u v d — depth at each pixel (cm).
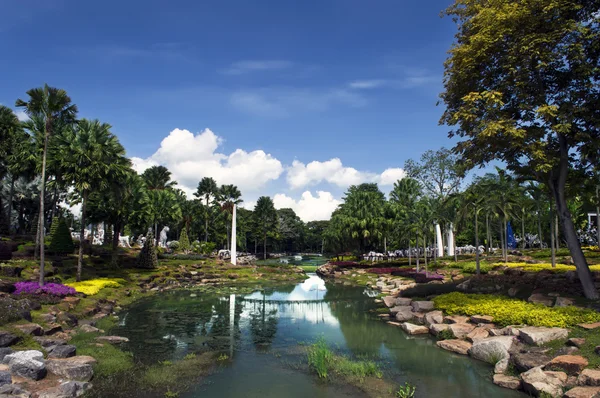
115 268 3722
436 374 1151
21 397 844
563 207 1683
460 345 1398
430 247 6166
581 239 4369
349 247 5791
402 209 5228
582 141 1638
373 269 4553
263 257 9244
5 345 1152
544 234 5631
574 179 1850
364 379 1116
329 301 2747
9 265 2442
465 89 1908
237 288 3591
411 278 3488
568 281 1859
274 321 2020
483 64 1820
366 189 8675
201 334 1711
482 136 1625
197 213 7194
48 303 1853
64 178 2698
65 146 2755
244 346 1503
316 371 1190
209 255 5934
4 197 4691
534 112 1658
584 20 1653
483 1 1822
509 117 1722
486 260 3847
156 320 2031
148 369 1193
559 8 1558
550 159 1595
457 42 2008
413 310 2025
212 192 7500
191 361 1288
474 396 980
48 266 2861
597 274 1841
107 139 2980
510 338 1260
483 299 1794
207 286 3728
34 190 4825
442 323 1702
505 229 3547
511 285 2123
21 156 3591
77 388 973
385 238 5375
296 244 12606
